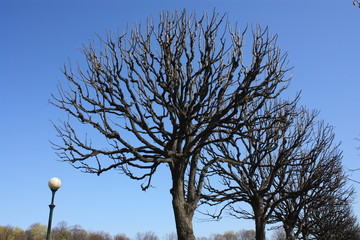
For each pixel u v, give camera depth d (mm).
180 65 11711
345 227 30500
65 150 10648
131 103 11062
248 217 19719
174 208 10750
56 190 14039
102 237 123250
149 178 11445
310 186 16312
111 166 10859
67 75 10625
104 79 11078
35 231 108688
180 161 10977
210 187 17578
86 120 10312
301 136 16547
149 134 11117
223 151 17266
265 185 17438
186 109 11469
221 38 11250
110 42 11320
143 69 11570
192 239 10359
